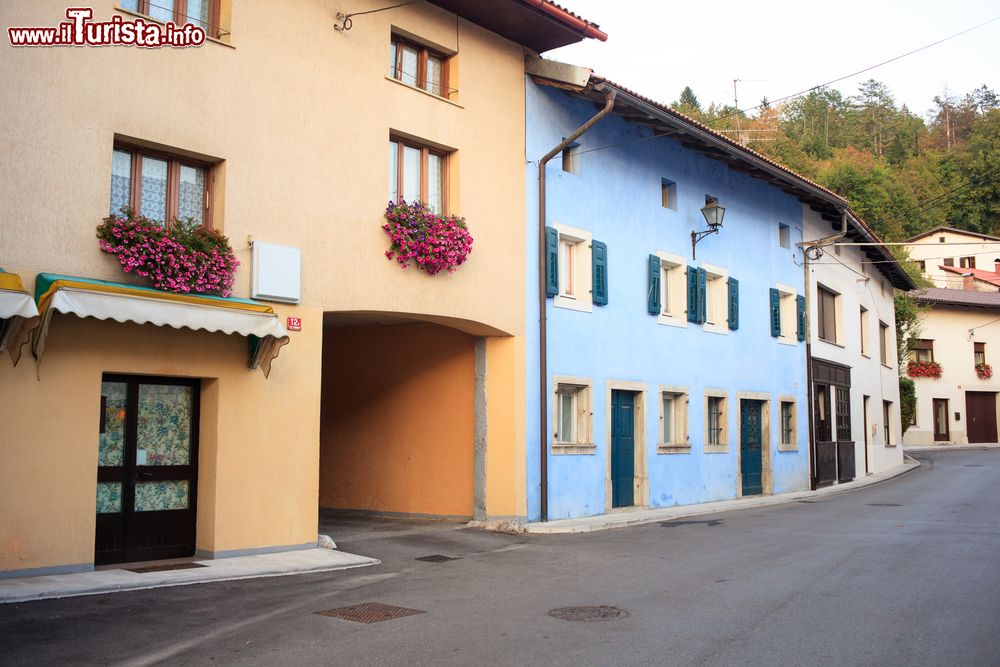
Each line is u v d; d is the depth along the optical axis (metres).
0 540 8.48
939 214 64.62
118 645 6.52
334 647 6.54
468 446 15.00
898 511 17.25
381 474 16.12
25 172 8.82
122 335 9.48
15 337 8.55
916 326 43.00
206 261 9.94
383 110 12.62
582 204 16.44
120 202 9.87
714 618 7.48
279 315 11.00
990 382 49.22
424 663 6.12
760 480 22.41
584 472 15.93
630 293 17.62
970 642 6.64
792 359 24.20
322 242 11.59
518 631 7.03
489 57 14.57
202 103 10.39
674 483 18.56
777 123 71.62
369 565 10.56
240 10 10.88
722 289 21.06
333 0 12.03
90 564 9.09
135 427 9.95
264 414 10.76
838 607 7.91
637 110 16.72
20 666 5.93
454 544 12.42
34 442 8.73
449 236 13.00
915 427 48.38
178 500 10.30
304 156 11.47
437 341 15.58
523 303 14.84
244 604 8.05
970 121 80.69
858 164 62.62
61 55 9.18
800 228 25.38
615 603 8.16
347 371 16.83
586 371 16.20
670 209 19.23
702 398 19.86
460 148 13.84
